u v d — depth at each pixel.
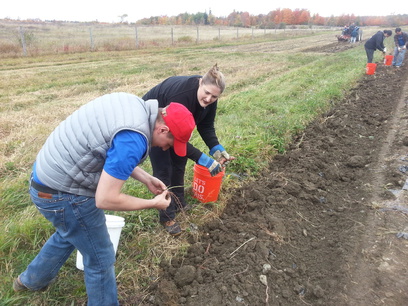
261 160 5.13
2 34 26.61
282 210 3.94
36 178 2.14
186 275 3.00
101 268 2.32
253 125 6.24
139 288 2.95
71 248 2.60
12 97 9.31
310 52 21.30
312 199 4.21
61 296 2.77
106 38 27.58
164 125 2.07
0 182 4.31
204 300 2.78
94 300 2.40
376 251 3.29
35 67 14.39
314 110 7.41
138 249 3.30
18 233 3.28
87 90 10.30
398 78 11.53
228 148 5.13
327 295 2.86
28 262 3.02
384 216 3.83
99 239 2.24
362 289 2.88
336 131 6.41
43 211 2.15
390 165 5.00
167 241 3.45
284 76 11.67
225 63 15.79
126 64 15.35
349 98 8.88
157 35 35.47
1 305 2.58
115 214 3.63
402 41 13.76
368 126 6.84
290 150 5.70
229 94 9.47
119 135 1.92
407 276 2.98
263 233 3.50
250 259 3.16
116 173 1.89
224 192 4.33
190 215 3.85
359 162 5.14
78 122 2.04
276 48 24.77
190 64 15.43
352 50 20.88
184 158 3.63
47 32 31.91
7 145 5.61
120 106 2.01
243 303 2.76
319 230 3.72
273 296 2.85
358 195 4.34
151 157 3.32
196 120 3.32
